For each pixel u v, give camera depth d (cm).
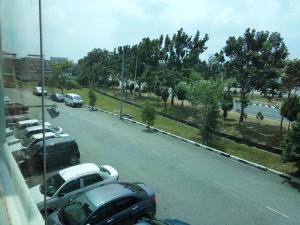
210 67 2789
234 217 980
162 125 2320
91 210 751
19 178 151
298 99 1772
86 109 2992
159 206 1034
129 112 2858
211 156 1602
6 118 148
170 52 3244
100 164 1427
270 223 952
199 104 1970
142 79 3581
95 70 4612
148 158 1535
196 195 1126
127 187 863
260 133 2016
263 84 2105
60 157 1215
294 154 1293
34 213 140
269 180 1293
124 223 788
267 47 2050
